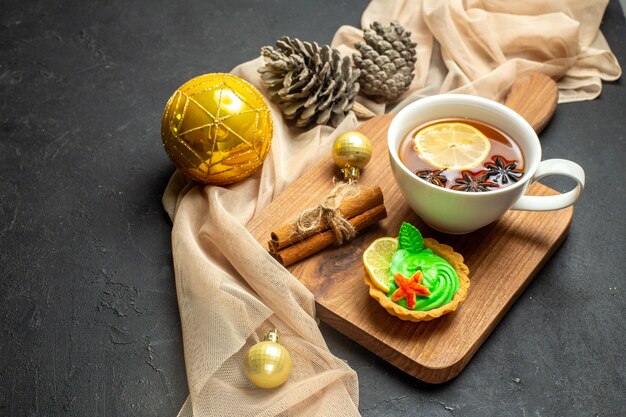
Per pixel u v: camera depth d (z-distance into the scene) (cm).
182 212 70
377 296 62
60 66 85
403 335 62
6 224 72
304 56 77
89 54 86
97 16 89
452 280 63
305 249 66
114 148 78
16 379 63
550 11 87
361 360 64
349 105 78
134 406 62
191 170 70
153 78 84
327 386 62
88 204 74
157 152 78
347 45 86
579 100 81
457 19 86
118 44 87
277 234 66
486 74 82
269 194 72
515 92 79
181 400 62
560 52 84
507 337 64
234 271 68
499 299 64
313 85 76
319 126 77
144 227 72
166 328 66
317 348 63
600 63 84
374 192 67
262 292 65
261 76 77
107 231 72
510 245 67
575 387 62
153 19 89
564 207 65
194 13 90
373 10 89
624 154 77
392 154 64
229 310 64
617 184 74
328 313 64
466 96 67
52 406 62
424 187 62
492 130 67
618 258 69
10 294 68
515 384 62
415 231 64
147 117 81
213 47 87
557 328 65
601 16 87
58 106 81
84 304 67
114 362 64
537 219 69
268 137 71
